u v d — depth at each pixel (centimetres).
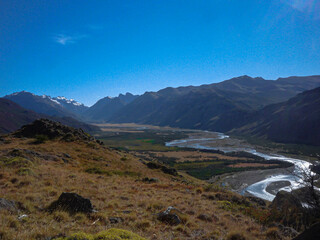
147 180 2334
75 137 4106
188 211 1109
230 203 1473
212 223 966
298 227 929
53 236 532
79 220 753
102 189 1424
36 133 3981
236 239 769
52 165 2169
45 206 863
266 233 883
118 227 734
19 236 546
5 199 808
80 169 2356
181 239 708
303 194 881
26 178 1326
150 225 793
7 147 2695
